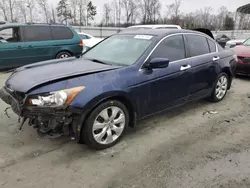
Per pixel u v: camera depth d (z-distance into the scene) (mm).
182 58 3775
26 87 2635
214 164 2717
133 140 3236
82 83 2664
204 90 4309
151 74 3252
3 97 2980
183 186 2352
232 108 4543
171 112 4273
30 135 3301
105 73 2895
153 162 2746
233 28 46375
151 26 8812
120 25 46906
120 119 3045
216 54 4492
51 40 8016
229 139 3311
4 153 2861
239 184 2385
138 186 2350
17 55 7406
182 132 3504
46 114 2541
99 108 2766
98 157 2832
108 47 3883
